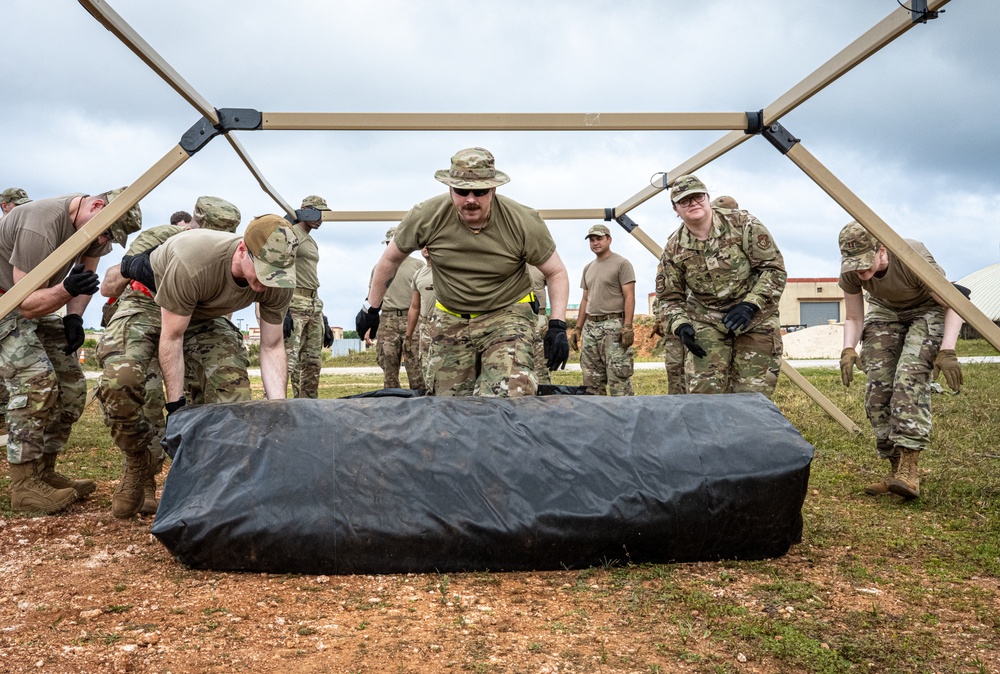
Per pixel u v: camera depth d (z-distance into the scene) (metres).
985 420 7.29
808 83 4.42
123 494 4.60
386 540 3.42
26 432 4.69
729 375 5.32
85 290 4.51
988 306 32.44
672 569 3.57
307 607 3.13
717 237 5.10
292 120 4.66
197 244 4.07
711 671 2.57
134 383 4.27
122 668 2.57
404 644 2.76
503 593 3.28
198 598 3.23
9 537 4.18
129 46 3.77
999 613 3.08
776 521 3.63
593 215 7.76
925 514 4.62
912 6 3.76
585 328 8.55
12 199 6.36
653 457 3.59
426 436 3.62
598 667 2.58
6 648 2.73
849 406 8.31
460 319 4.77
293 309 8.27
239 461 3.57
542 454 3.59
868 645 2.76
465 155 4.26
